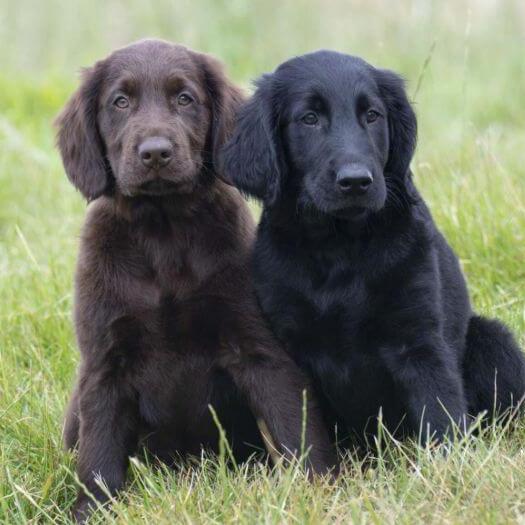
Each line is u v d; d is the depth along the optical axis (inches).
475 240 346.6
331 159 236.4
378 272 240.2
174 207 255.0
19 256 402.0
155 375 254.2
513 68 651.5
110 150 263.3
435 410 237.5
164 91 261.7
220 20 671.8
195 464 262.4
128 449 259.0
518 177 394.0
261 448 265.6
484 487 201.8
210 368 256.8
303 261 245.9
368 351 244.4
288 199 249.9
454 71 642.8
